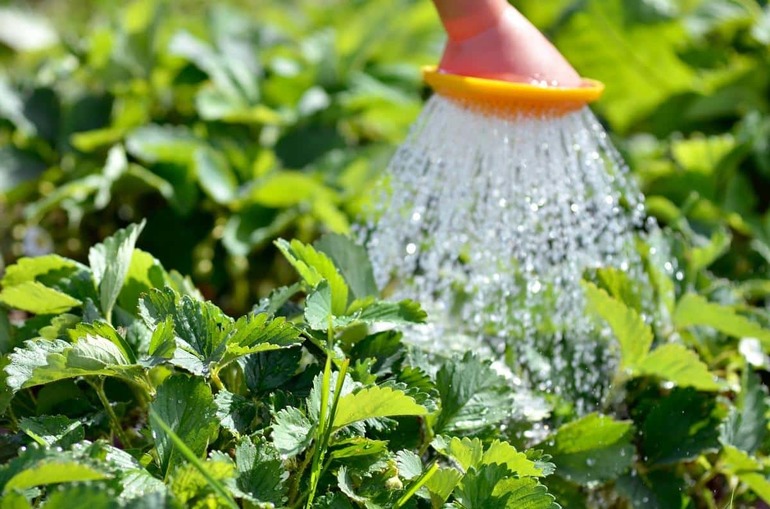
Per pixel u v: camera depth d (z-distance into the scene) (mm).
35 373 1303
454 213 1519
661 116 2432
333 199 1969
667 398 1490
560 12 2396
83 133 2189
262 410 1356
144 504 1241
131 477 1285
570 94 1447
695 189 2094
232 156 2156
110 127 2219
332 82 2363
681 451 1467
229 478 1279
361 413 1315
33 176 2137
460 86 1446
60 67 2332
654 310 1568
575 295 1544
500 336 1538
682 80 2340
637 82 2389
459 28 1456
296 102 2375
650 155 2215
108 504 1231
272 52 2467
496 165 1480
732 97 2338
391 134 2311
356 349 1408
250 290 2047
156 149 2023
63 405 1395
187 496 1283
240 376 1405
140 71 2303
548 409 1471
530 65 1447
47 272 1445
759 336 1518
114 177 2004
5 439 1350
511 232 1508
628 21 2277
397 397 1303
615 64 2377
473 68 1451
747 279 1892
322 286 1361
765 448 1505
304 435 1313
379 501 1318
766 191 2197
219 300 2057
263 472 1300
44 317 1426
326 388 1306
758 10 2389
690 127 2438
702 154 2066
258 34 2600
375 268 1562
